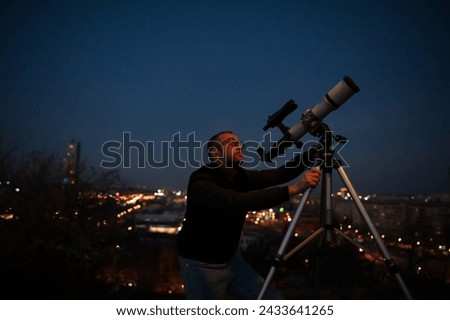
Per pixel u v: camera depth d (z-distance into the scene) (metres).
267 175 2.18
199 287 1.95
